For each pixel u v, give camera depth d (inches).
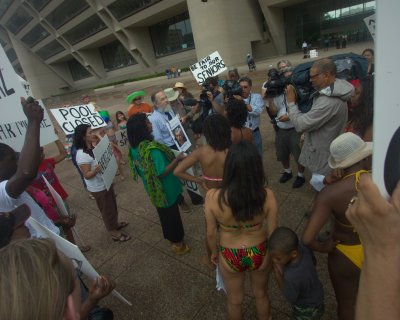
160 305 98.7
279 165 184.2
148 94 828.0
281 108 148.8
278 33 1093.8
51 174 124.0
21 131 78.0
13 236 56.8
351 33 1001.5
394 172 19.6
